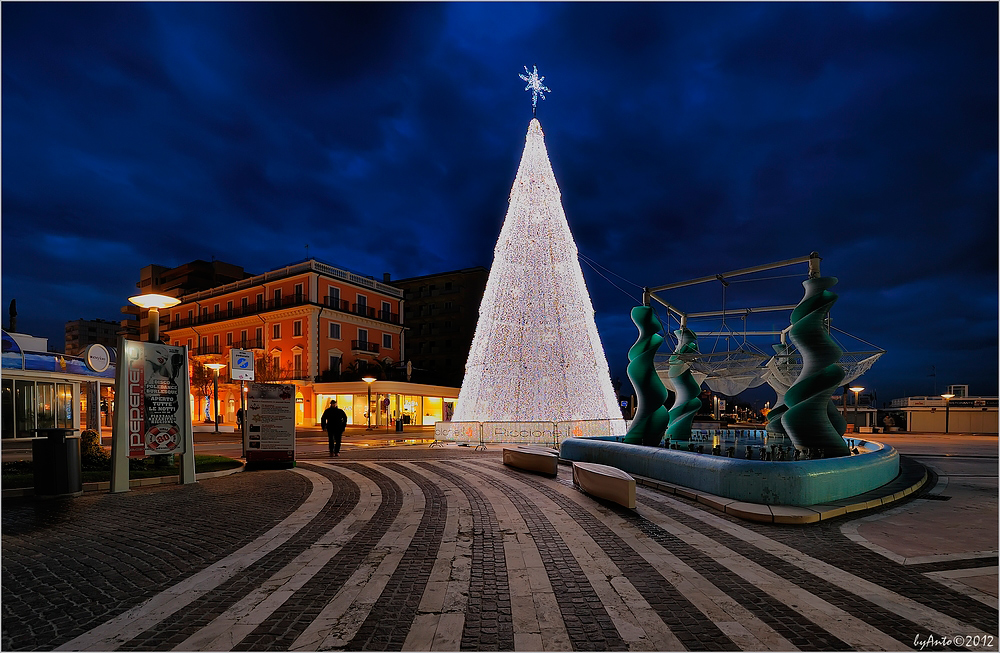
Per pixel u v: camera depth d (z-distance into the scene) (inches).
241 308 1766.7
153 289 2336.4
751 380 740.7
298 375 1588.3
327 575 181.3
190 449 396.8
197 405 1663.4
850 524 248.4
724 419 1888.5
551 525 252.2
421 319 2372.0
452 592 164.2
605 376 762.8
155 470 421.1
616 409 786.2
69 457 340.5
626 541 222.8
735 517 267.0
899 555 198.7
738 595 160.1
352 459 564.4
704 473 317.1
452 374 2162.9
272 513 283.6
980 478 391.2
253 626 140.5
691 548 211.6
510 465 490.0
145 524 258.5
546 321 727.1
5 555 207.2
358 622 142.4
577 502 310.2
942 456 559.5
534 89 770.8
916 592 161.2
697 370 554.3
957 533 230.7
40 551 212.2
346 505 305.3
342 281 1704.0
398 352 1916.8
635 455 399.9
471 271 2319.1
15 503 314.8
